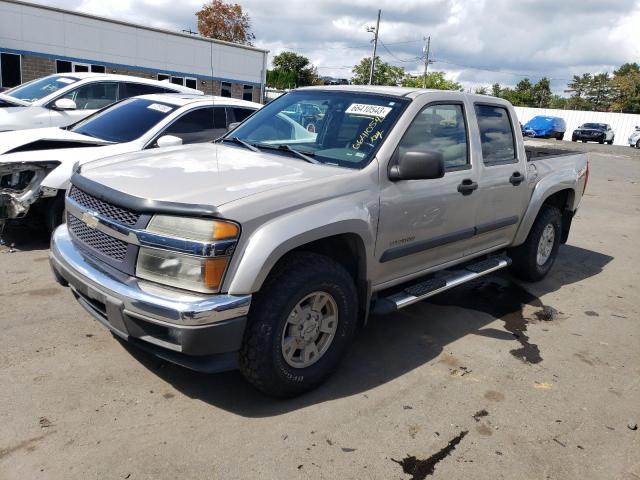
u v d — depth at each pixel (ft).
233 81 88.02
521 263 19.16
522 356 14.23
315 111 14.24
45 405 10.46
